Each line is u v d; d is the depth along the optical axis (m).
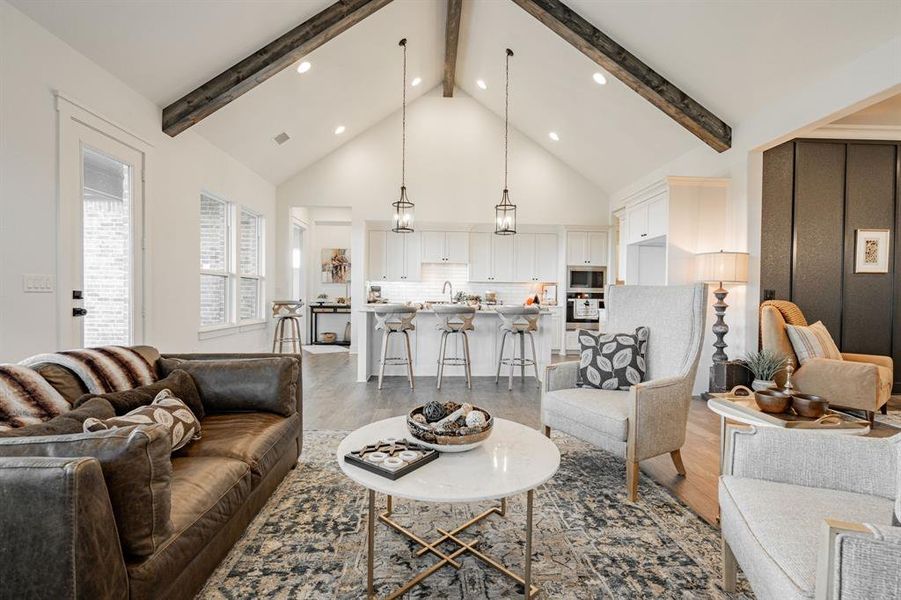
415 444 1.75
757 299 4.39
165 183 4.28
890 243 4.65
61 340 3.02
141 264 3.91
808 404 1.89
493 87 6.52
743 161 4.42
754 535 1.19
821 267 4.59
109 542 1.08
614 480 2.54
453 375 5.68
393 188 7.35
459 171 7.38
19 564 0.99
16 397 1.53
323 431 3.38
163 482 1.27
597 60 4.45
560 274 7.83
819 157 4.58
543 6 4.35
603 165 6.82
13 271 2.71
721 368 4.24
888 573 0.84
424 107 7.36
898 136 4.55
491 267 7.95
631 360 2.82
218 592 1.55
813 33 3.26
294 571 1.68
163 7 3.25
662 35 4.00
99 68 3.40
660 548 1.86
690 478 2.56
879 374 3.61
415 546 1.86
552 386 2.94
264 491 2.07
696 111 4.51
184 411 1.90
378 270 7.77
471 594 1.57
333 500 2.25
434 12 5.37
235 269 5.80
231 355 2.64
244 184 6.07
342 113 6.39
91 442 1.17
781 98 3.93
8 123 2.67
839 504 1.26
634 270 5.85
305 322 9.44
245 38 4.04
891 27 2.96
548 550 1.84
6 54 2.65
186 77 4.04
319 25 4.32
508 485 1.44
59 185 3.00
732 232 4.58
